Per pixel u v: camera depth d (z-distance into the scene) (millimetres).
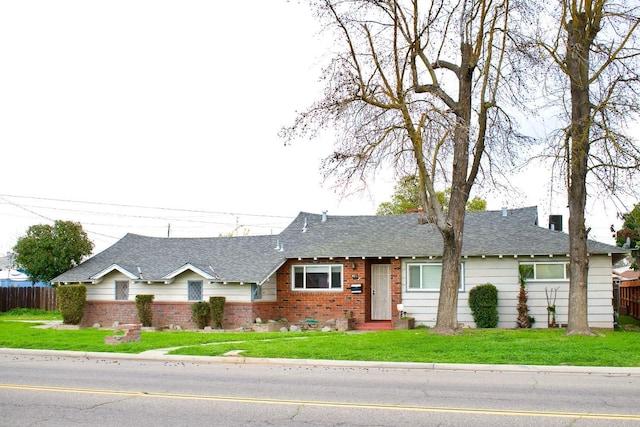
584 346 18000
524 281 27266
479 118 22031
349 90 20234
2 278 58656
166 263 32062
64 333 24047
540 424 8695
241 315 28594
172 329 29266
